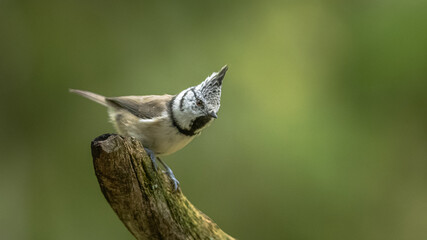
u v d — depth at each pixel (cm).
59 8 1219
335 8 1245
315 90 1157
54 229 1164
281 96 1144
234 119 1133
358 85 1184
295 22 1234
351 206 1097
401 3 1187
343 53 1207
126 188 593
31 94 1195
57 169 1182
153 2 1248
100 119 1182
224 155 1120
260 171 1101
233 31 1225
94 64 1198
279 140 1091
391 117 1171
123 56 1206
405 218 1154
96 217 1170
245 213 1116
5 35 1199
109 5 1239
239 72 1174
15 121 1192
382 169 1138
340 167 1091
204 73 1180
